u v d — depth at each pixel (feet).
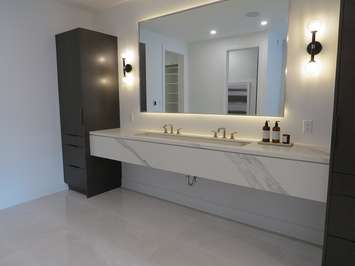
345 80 4.59
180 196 9.56
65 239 7.16
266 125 7.05
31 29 9.36
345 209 4.83
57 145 10.59
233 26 7.71
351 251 4.86
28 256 6.39
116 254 6.49
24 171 9.63
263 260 6.26
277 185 5.88
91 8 10.67
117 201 9.84
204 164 6.96
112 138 9.13
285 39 6.82
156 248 6.76
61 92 10.27
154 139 7.93
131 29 10.00
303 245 6.89
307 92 6.62
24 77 9.32
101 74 10.06
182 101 9.01
